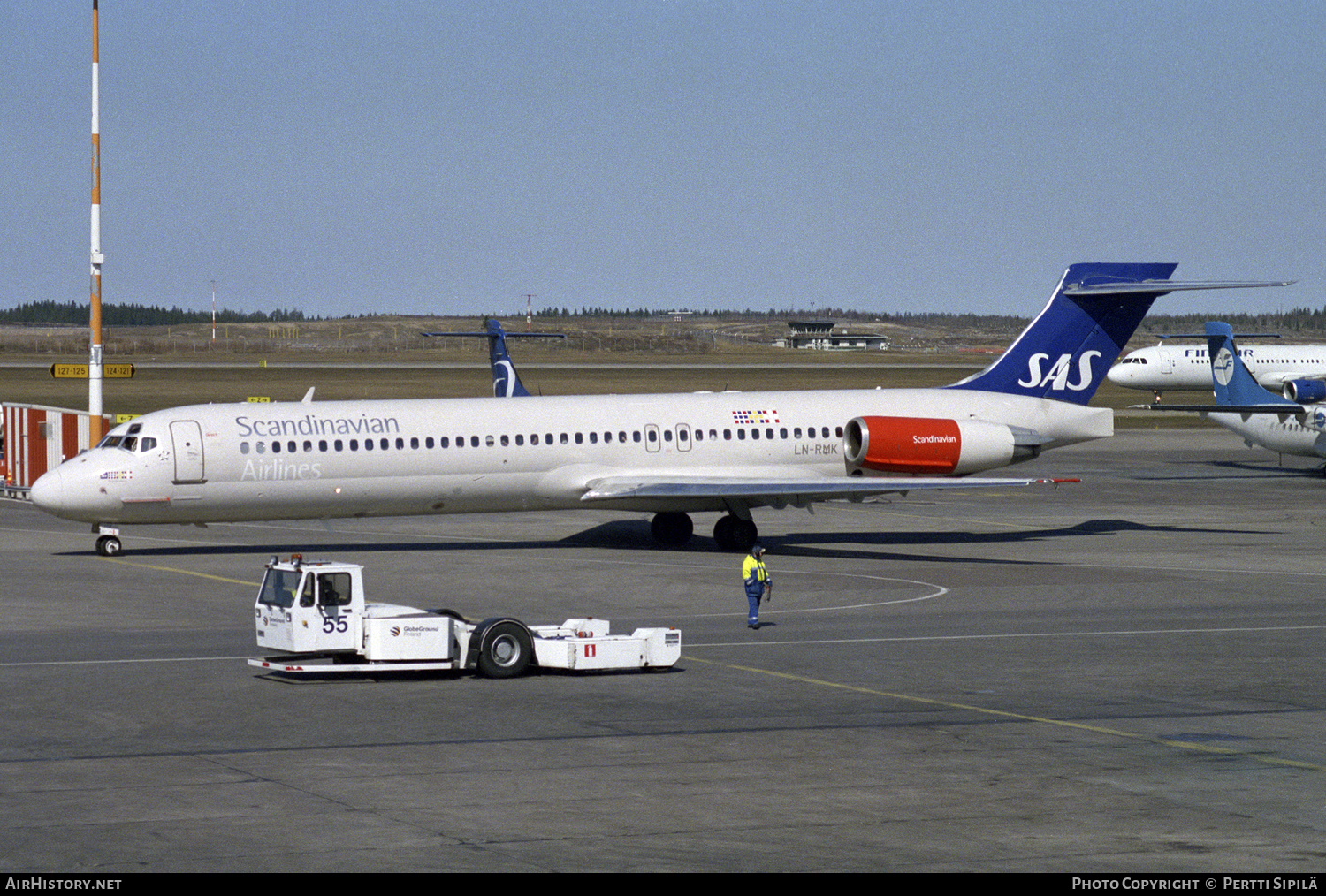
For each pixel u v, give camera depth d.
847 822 56.22
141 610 110.06
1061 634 103.62
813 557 147.38
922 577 132.75
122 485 134.88
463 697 80.00
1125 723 74.88
